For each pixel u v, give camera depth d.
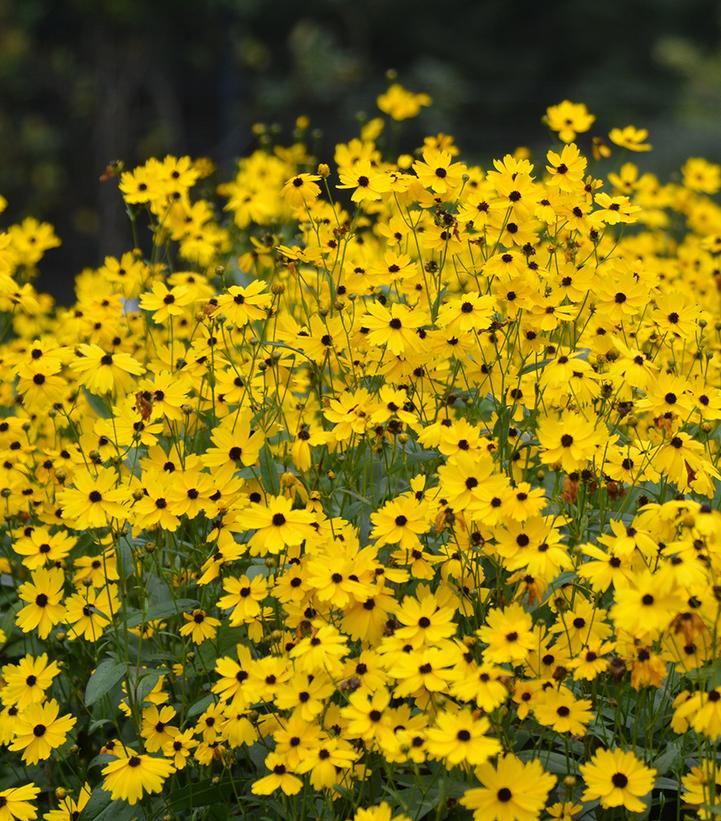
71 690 2.16
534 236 2.15
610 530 2.10
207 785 2.02
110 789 1.99
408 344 2.08
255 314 2.13
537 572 1.95
